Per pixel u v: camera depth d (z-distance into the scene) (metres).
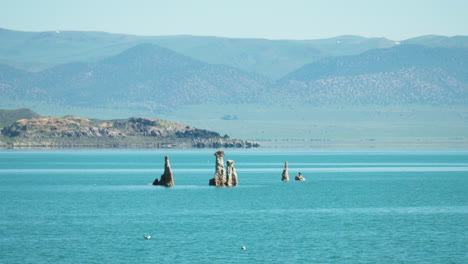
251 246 184.25
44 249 179.38
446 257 170.75
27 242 188.88
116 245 185.00
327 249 180.25
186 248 181.38
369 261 166.88
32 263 164.00
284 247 182.88
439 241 190.38
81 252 175.88
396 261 166.75
